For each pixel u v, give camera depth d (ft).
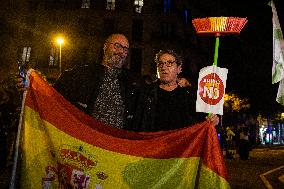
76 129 14.03
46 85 14.53
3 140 27.27
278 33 17.22
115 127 14.96
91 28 149.07
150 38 153.38
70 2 148.15
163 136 14.12
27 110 14.24
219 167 13.69
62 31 145.48
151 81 17.56
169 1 160.35
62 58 143.64
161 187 13.88
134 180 13.85
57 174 13.80
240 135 81.35
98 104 15.10
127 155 13.92
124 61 15.62
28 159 13.83
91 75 15.39
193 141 14.11
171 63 15.25
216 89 14.34
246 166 64.75
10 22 122.62
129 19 152.35
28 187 13.61
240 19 14.26
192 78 173.47
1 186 25.71
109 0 152.46
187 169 13.99
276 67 17.17
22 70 15.78
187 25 170.50
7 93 24.34
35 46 136.36
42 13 141.69
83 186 13.74
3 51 118.42
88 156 13.87
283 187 39.09
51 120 14.11
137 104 15.60
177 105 15.40
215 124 14.32
